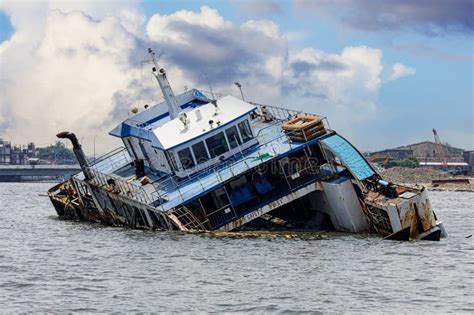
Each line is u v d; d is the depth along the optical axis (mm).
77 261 119750
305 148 142625
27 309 88688
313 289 96938
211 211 145250
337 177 140875
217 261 115188
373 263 112562
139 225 158125
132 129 167750
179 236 137750
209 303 90812
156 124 167875
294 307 88562
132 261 117750
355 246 126375
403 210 129125
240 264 112750
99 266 114688
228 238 135375
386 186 134375
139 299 93062
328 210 144625
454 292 95312
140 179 161750
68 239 146375
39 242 142875
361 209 138875
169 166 150875
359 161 138125
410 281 101375
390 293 94812
